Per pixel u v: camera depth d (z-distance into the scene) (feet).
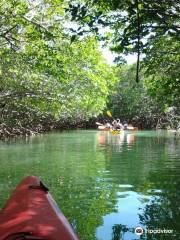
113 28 24.62
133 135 121.90
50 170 45.98
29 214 16.40
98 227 24.07
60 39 45.27
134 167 48.34
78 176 41.96
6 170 46.03
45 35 43.37
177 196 32.35
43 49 45.29
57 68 47.70
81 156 60.44
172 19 17.62
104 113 201.57
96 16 18.98
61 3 42.42
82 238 22.09
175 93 34.83
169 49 35.42
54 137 111.24
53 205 19.08
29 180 24.73
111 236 22.43
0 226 15.10
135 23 17.85
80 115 164.45
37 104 75.20
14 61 55.11
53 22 44.73
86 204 29.68
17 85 72.02
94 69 64.23
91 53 53.47
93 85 77.77
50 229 14.78
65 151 68.33
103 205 29.37
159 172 44.42
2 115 103.04
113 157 58.95
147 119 190.90
